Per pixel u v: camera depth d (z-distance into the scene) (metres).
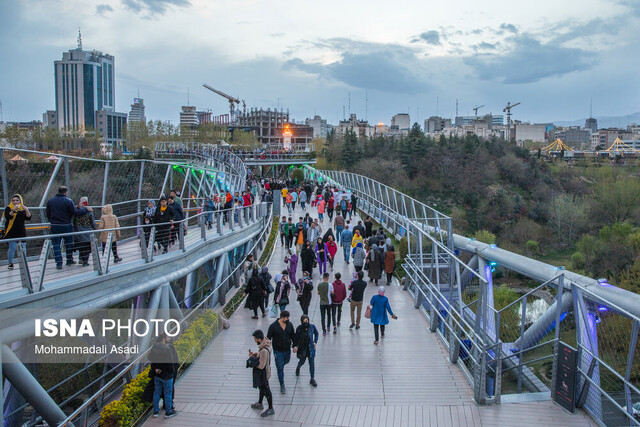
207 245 15.74
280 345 9.82
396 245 23.81
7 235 10.38
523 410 9.13
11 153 14.90
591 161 111.62
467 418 8.87
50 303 8.81
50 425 8.42
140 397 9.21
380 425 8.70
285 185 41.88
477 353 9.80
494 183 81.12
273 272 19.50
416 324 13.88
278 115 150.50
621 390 10.03
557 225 66.69
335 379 10.48
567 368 9.04
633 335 8.23
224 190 29.12
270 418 8.96
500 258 16.20
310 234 20.09
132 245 15.23
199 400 9.66
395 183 78.56
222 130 113.94
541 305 17.70
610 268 47.56
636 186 67.88
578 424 8.59
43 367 10.87
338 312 13.35
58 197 10.91
